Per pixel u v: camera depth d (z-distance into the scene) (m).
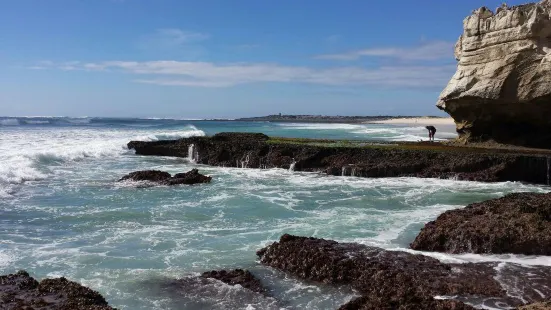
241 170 28.97
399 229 14.73
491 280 9.99
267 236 14.20
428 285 9.70
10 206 17.73
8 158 26.47
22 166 25.20
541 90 27.59
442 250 12.34
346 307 8.55
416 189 22.03
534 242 11.84
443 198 19.95
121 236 14.20
